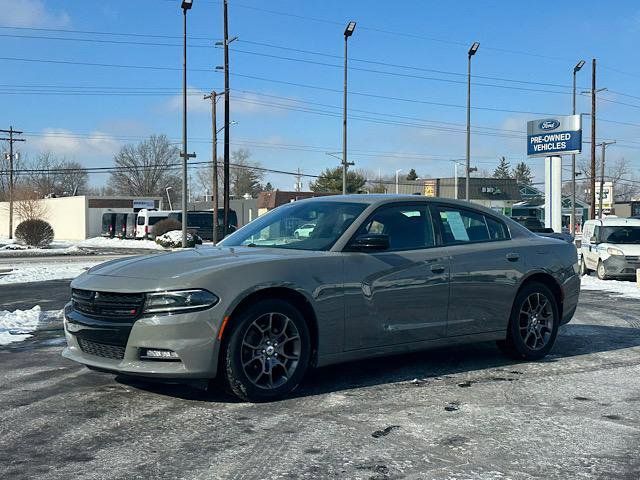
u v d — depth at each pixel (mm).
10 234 60125
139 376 5016
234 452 4195
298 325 5344
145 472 3875
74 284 5469
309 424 4746
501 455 4184
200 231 50844
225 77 37875
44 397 5449
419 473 3875
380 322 5766
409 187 89250
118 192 101625
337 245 5715
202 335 4898
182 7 34938
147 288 4945
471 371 6473
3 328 9062
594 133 46156
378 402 5324
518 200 81750
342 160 39562
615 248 18203
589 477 3850
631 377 6285
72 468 3934
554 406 5281
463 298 6324
